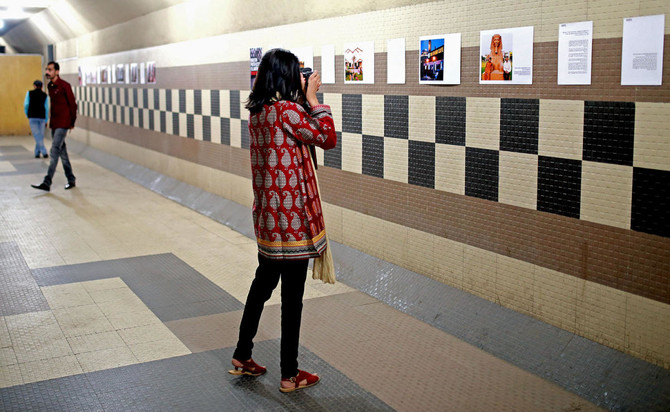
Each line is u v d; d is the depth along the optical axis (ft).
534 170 11.35
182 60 27.17
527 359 11.05
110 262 17.80
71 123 29.17
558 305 11.11
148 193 29.12
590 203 10.41
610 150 10.01
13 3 42.65
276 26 19.43
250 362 10.79
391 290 14.53
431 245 13.89
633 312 9.87
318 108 9.94
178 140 28.12
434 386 10.39
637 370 9.72
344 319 13.35
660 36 9.16
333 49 16.62
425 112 13.74
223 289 15.51
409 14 13.93
